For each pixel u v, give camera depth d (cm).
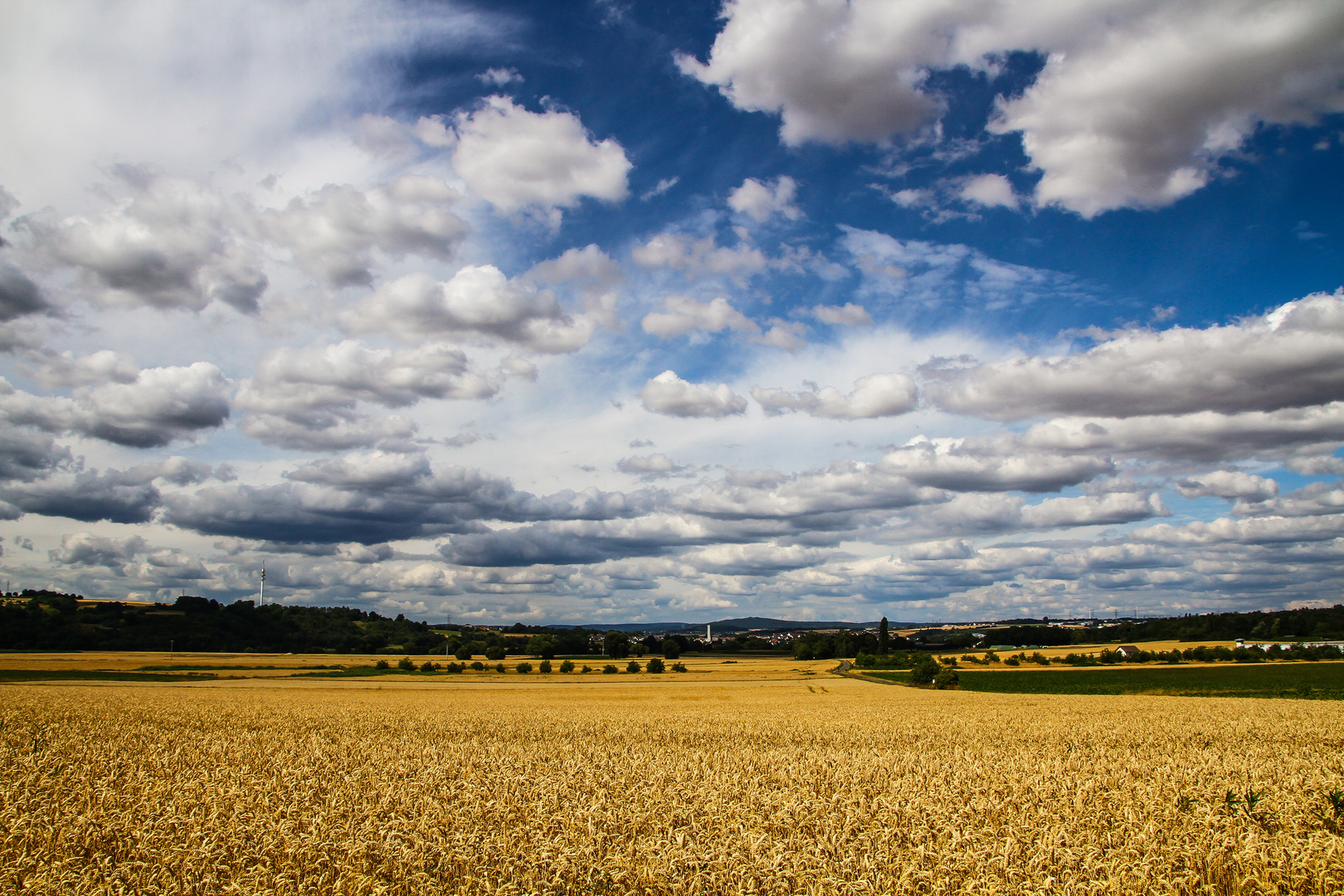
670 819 1348
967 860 1047
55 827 1224
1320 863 976
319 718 3925
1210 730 3139
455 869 1104
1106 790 1555
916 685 8719
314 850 1124
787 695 7025
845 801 1484
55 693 5844
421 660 13838
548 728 3491
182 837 1195
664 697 6788
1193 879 981
